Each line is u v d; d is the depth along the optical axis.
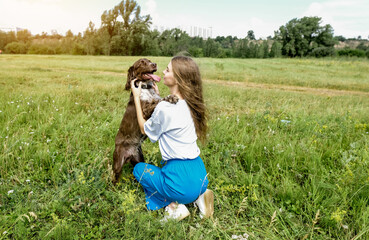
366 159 3.70
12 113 5.08
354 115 6.27
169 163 2.52
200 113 2.58
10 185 2.99
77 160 3.52
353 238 2.35
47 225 2.42
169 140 2.46
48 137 4.33
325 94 11.80
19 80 9.72
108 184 3.10
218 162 3.66
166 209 2.63
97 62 24.86
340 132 4.94
